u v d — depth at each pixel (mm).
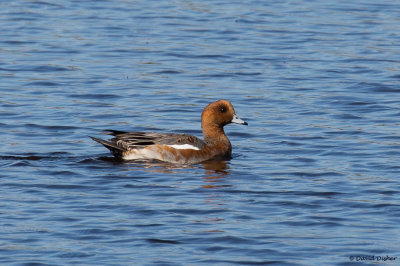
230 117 16969
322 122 19188
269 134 18281
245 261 10812
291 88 22406
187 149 16266
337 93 21859
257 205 13172
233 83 22953
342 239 11609
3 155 16172
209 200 13422
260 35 29062
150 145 16328
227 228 12023
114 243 11398
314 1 35625
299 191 13938
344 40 28328
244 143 17672
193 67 24719
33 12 32281
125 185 14266
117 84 22656
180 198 13523
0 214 12477
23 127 18484
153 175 15023
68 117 19438
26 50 26375
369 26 30609
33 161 15766
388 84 22750
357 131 18328
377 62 25281
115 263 10688
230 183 14492
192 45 27516
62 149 16859
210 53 26438
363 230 11992
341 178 14758
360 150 16781
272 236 11727
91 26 30141
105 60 25391
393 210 12875
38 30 29266
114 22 30891
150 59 25594
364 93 21891
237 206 13109
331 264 10719
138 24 30688
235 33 29359
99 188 14055
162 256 10938
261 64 25109
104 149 17031
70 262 10703
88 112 19953
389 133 18109
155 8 33812
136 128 18797
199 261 10789
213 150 16547
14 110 19875
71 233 11734
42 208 12836
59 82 22766
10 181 14320
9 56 25562
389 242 11477
